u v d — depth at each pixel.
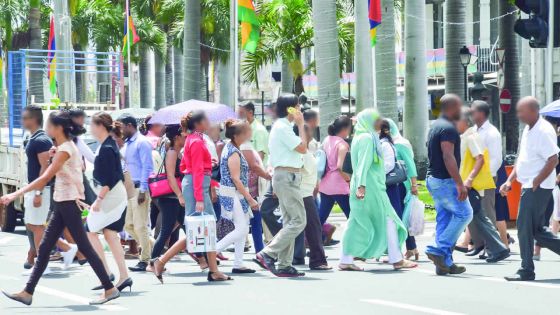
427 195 61.31
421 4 68.19
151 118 35.47
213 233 27.52
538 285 25.86
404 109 69.06
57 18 86.12
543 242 26.86
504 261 31.61
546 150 26.22
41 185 23.53
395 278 27.70
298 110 28.30
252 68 98.12
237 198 29.25
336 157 32.50
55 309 22.98
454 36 71.81
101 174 24.72
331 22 57.31
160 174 28.97
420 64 68.38
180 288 26.33
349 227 29.66
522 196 26.59
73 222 23.52
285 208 28.33
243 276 28.77
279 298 24.16
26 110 29.41
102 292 25.77
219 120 35.56
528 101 26.34
